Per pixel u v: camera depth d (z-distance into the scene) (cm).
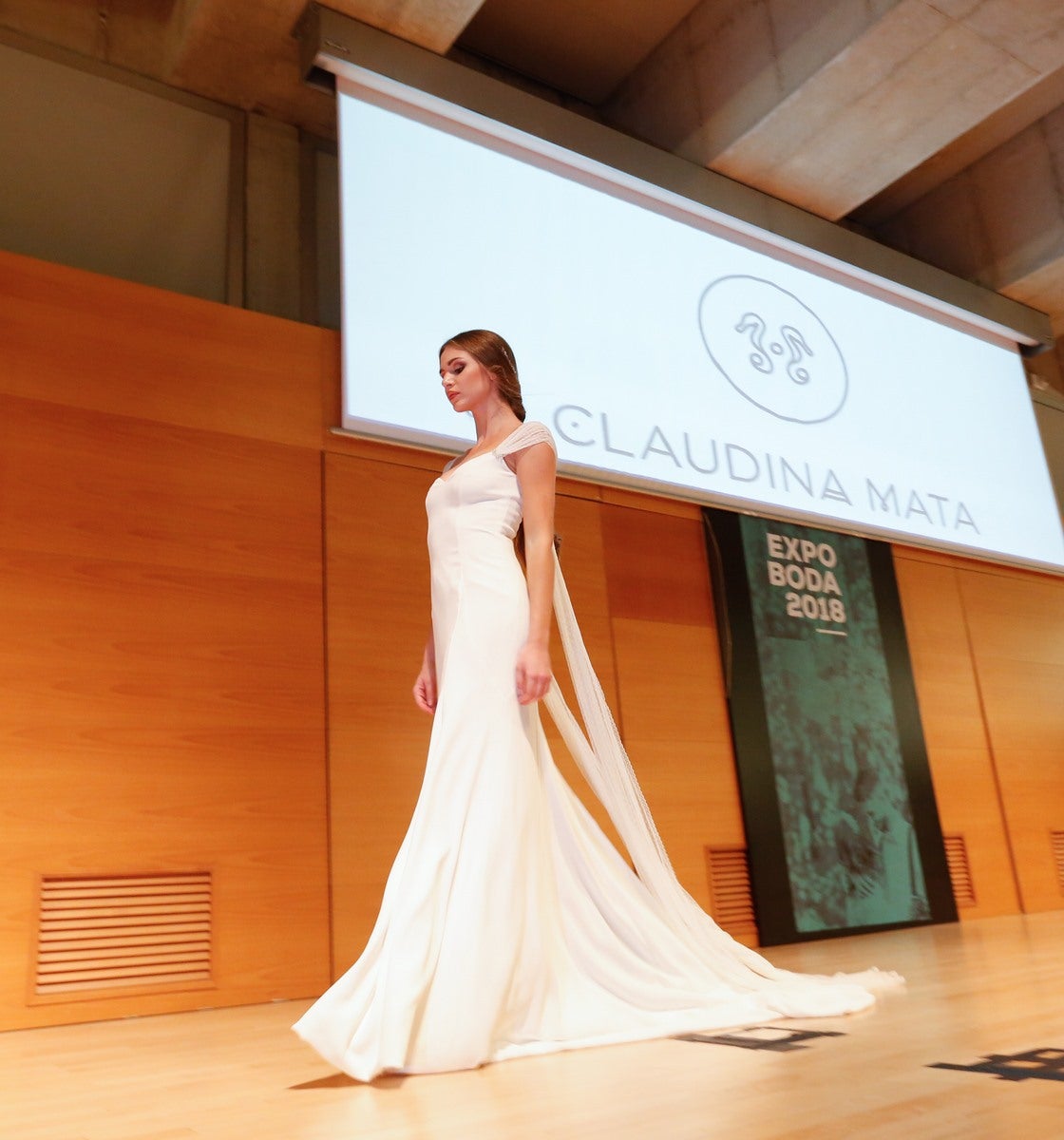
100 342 302
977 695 475
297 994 277
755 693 396
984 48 407
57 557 277
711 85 458
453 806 153
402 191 365
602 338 400
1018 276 547
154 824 270
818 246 486
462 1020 138
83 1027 239
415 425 342
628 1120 102
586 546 376
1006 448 542
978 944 309
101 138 346
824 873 387
